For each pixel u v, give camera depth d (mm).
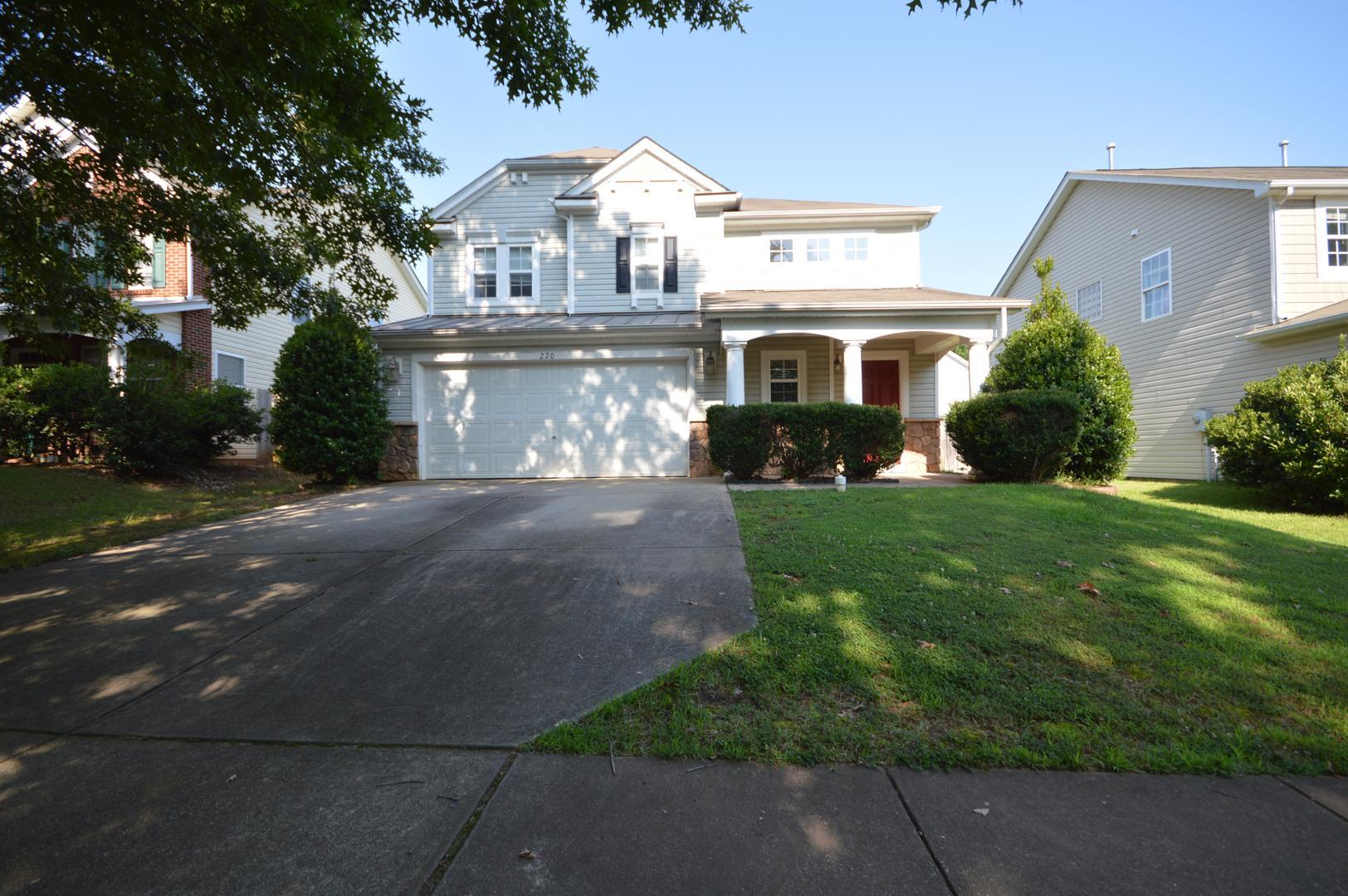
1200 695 3250
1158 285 15156
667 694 3330
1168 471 14828
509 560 5605
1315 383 8695
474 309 14812
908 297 12648
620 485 10203
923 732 2973
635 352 12398
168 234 6707
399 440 12562
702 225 14438
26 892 2141
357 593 4934
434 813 2506
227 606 4758
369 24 5590
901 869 2180
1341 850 2256
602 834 2371
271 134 5820
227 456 14375
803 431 9930
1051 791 2596
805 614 4141
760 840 2328
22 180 6355
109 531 7430
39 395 11281
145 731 3174
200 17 4648
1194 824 2396
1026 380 10844
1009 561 5129
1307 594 4500
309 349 11289
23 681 3715
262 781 2742
